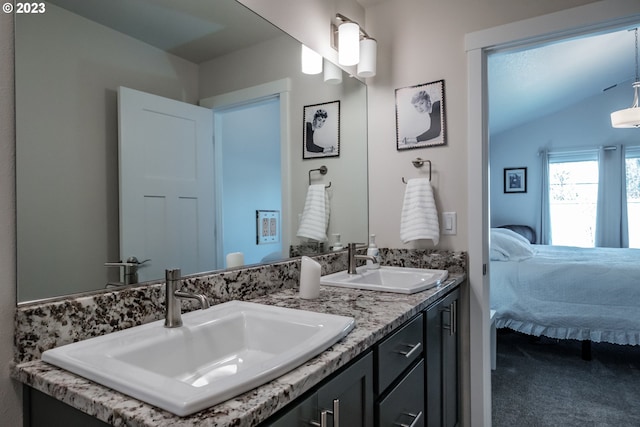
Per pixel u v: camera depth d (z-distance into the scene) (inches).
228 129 54.8
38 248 34.1
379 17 85.4
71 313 34.1
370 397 39.3
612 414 82.8
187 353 36.7
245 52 57.2
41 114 35.1
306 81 69.5
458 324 73.2
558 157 218.1
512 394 92.4
